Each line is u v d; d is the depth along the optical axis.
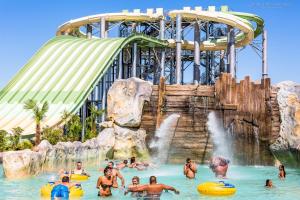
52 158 23.30
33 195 16.38
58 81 41.12
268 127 30.19
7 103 40.28
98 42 45.81
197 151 31.33
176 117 32.16
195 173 23.98
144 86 32.62
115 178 17.77
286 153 29.75
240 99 31.22
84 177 21.12
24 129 34.25
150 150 32.06
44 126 34.06
